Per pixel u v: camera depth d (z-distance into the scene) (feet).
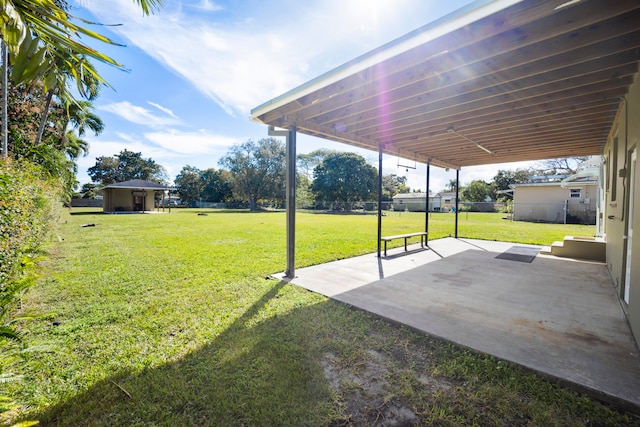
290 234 14.43
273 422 5.13
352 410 5.39
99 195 139.13
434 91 11.15
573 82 10.03
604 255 18.29
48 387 6.01
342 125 15.92
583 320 9.07
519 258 19.27
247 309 10.30
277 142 108.99
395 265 17.31
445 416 5.18
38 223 14.10
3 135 19.80
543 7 6.05
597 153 23.12
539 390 5.81
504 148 21.83
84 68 4.78
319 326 8.87
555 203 56.44
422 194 128.26
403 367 6.72
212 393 5.87
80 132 48.70
